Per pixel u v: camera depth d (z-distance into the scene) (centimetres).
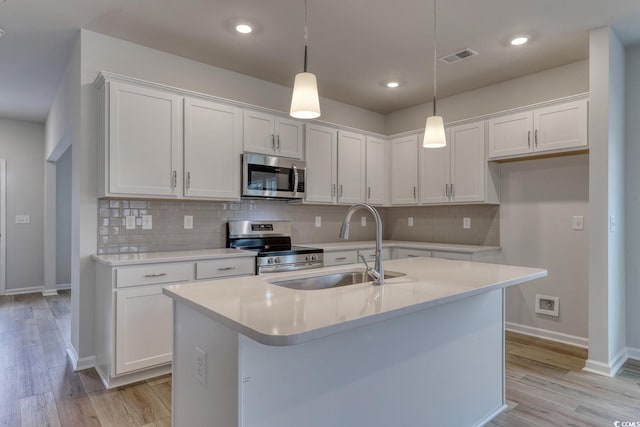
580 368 285
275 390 131
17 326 386
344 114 455
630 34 286
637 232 303
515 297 372
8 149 531
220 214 355
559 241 345
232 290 162
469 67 348
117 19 269
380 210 494
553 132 320
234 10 256
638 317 303
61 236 584
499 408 226
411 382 177
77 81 291
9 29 282
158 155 285
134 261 250
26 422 209
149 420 211
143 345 254
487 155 365
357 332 156
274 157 348
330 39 296
